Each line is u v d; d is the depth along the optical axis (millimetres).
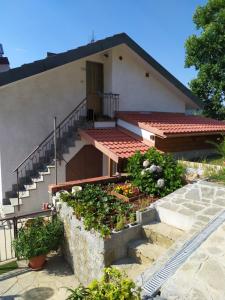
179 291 3182
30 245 5914
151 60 12211
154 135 10094
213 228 4559
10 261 6418
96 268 5156
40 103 10594
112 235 5105
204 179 7289
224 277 3369
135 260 5184
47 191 9297
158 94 13727
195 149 11711
